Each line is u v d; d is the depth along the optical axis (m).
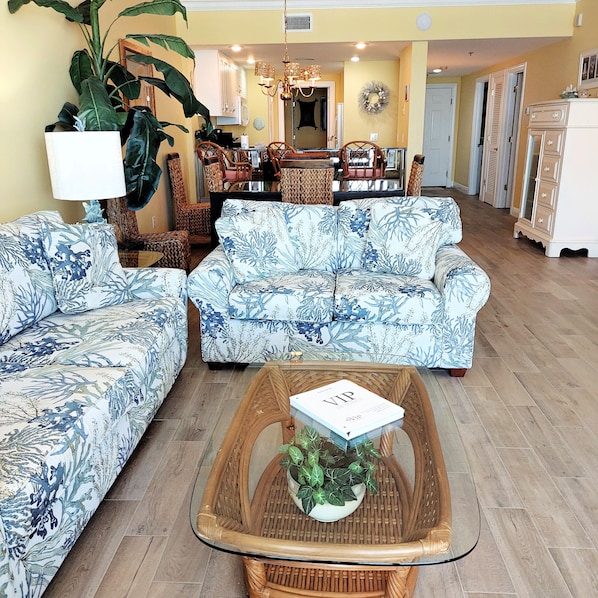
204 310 2.88
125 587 1.61
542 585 1.61
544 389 2.79
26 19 2.95
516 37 5.94
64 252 2.46
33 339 2.20
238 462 1.53
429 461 1.49
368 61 8.06
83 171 2.76
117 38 4.31
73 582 1.62
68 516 1.57
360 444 1.52
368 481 1.41
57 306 2.49
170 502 1.97
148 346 2.20
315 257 3.26
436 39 6.00
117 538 1.79
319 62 8.23
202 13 5.98
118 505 1.95
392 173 6.93
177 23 6.00
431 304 2.75
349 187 4.90
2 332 2.13
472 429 2.43
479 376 2.94
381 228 3.14
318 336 2.88
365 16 5.95
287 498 1.45
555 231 5.35
